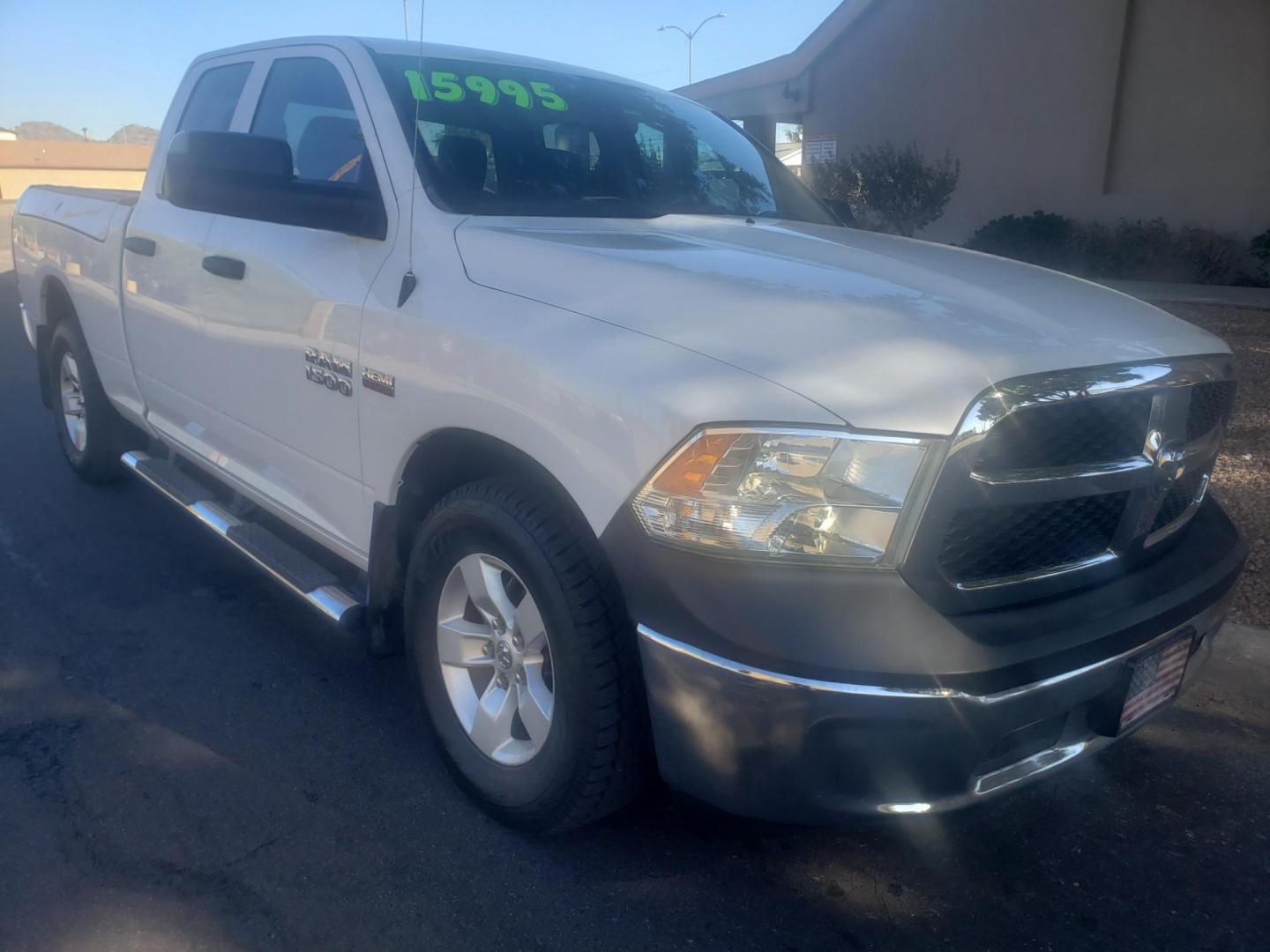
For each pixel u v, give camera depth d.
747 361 2.29
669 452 2.25
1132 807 3.19
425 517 3.14
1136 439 2.52
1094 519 2.49
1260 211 15.87
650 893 2.73
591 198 3.59
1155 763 3.41
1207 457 2.85
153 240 4.30
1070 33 17.53
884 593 2.17
